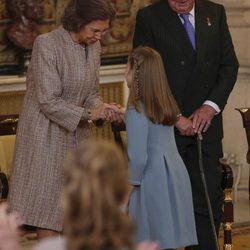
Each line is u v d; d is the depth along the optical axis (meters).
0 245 4.67
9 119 10.73
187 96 9.76
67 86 8.55
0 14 12.89
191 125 9.55
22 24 13.02
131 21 14.05
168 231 8.30
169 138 8.46
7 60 13.01
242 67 14.56
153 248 4.54
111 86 13.90
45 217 8.58
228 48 9.98
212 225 9.49
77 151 4.44
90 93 8.87
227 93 9.85
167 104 8.27
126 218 4.32
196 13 9.84
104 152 4.33
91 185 4.27
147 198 8.34
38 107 8.55
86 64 8.63
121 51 14.04
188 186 8.56
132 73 8.34
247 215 13.66
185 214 8.48
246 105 14.63
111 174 4.29
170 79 9.72
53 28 13.31
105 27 8.44
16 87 12.93
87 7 8.31
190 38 9.76
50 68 8.41
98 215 4.26
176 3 9.70
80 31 8.44
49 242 4.55
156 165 8.31
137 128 8.23
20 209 8.57
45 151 8.53
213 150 9.86
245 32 14.50
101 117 8.60
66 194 4.30
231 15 14.51
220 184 9.98
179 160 8.55
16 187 8.63
